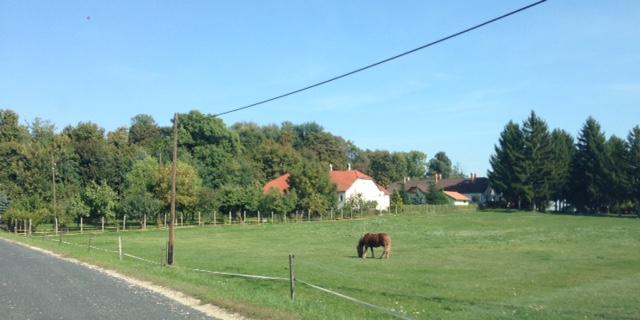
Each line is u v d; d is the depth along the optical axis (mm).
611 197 99000
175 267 26453
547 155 102312
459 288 21938
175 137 32375
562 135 107188
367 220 82000
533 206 104812
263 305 14789
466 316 15734
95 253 35375
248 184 106125
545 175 102250
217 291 17531
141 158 101250
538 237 50281
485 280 24359
